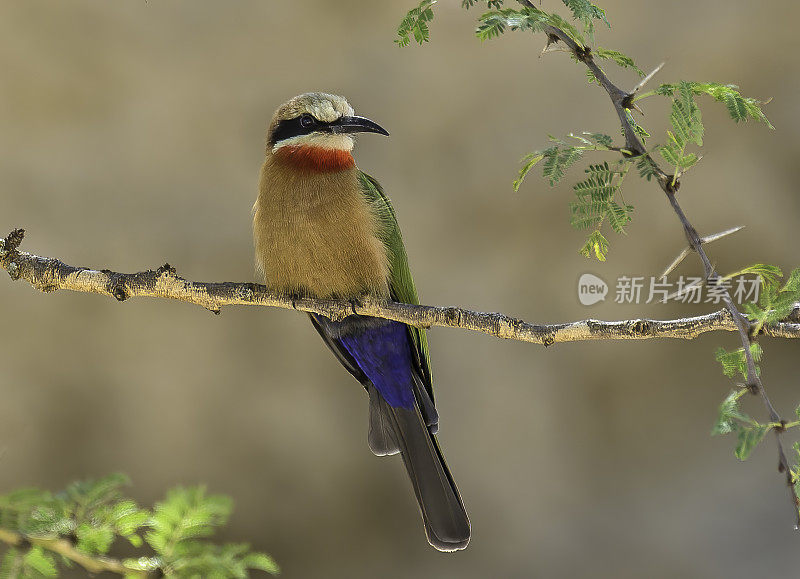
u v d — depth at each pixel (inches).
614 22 581.3
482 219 575.2
